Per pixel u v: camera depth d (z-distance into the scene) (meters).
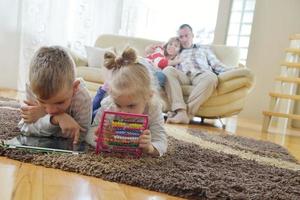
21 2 3.83
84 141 1.36
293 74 3.71
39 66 1.19
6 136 1.30
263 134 2.95
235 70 3.12
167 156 1.31
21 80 3.83
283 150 1.98
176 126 2.66
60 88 1.20
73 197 0.85
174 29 4.48
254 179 1.15
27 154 1.11
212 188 1.00
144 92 1.23
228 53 3.66
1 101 2.41
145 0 4.37
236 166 1.32
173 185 0.97
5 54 3.85
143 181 0.99
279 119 3.82
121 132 1.21
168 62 3.40
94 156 1.17
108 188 0.95
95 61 3.34
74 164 1.06
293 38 3.77
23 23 3.80
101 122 1.20
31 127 1.35
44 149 1.17
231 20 4.32
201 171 1.16
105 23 4.19
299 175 1.28
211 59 3.48
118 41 3.71
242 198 0.96
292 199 1.00
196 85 3.12
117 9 4.21
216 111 3.16
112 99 1.25
